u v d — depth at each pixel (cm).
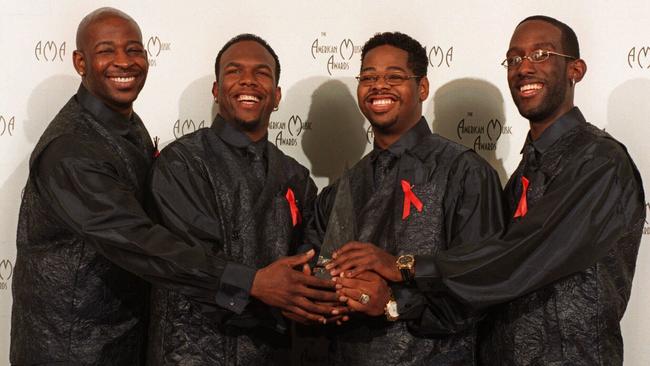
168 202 275
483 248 260
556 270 255
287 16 364
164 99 368
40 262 280
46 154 274
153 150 310
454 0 356
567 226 255
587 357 258
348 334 279
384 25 360
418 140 295
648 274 342
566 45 285
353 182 301
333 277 266
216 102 339
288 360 293
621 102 345
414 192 282
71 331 276
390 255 270
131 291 286
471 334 279
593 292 261
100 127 287
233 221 281
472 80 356
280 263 265
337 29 362
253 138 300
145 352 294
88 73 294
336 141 365
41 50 369
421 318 269
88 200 265
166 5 367
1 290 366
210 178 283
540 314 262
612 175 258
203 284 260
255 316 271
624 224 260
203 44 367
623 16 345
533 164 281
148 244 260
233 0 365
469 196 276
